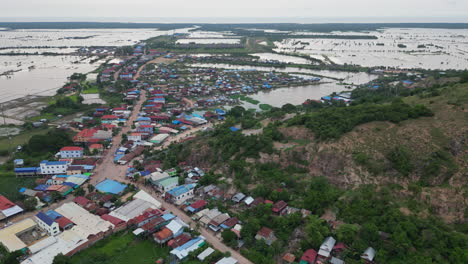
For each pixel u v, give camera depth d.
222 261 84.81
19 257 86.25
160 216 104.50
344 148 117.44
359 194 102.31
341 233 89.06
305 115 145.38
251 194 115.19
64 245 90.56
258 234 94.69
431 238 83.19
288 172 122.81
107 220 102.88
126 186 126.06
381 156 110.31
